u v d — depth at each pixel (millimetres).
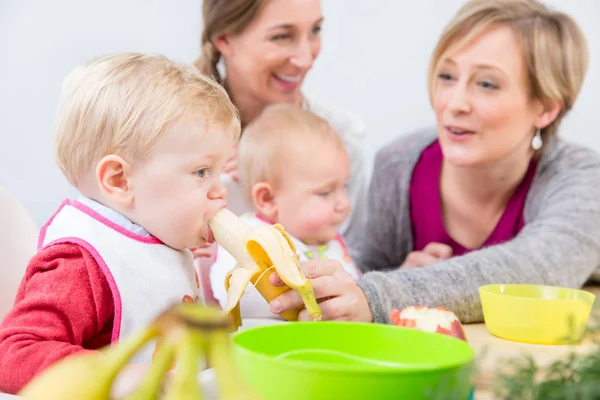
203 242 972
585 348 919
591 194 1414
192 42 2379
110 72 941
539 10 1516
